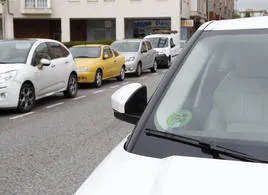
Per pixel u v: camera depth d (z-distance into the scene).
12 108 11.16
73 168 6.29
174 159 2.16
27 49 11.98
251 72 2.65
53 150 7.37
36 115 11.04
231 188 1.88
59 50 13.82
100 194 2.00
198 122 2.47
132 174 2.11
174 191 1.91
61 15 46.56
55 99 14.16
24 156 7.01
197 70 2.74
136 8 46.12
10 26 45.75
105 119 10.39
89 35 50.22
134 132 2.48
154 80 20.62
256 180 1.93
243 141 2.31
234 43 2.79
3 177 5.94
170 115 2.52
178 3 45.53
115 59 19.84
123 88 2.95
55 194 5.25
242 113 2.49
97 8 46.44
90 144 7.79
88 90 16.86
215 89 2.63
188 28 52.62
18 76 11.06
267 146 2.25
